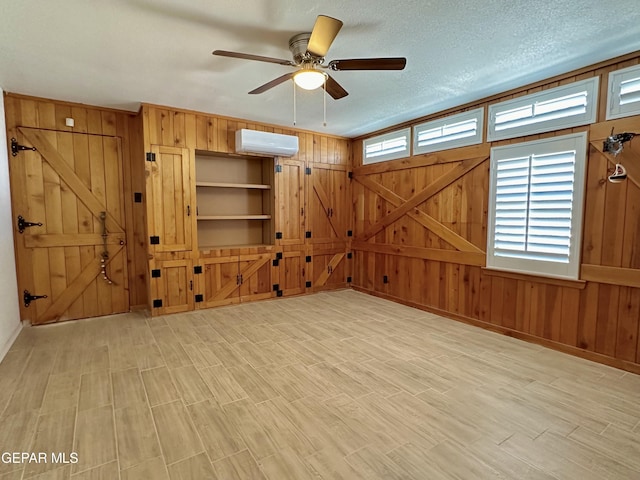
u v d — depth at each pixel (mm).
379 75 3025
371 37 2398
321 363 2879
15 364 2828
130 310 4305
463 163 3885
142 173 4160
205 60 2736
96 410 2188
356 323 3922
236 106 3959
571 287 3039
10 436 1932
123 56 2656
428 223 4332
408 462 1747
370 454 1805
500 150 3500
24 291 3668
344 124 4746
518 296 3445
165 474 1666
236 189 5051
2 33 2289
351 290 5613
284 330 3672
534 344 3307
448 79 3129
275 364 2855
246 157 4918
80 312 3992
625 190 2697
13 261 3480
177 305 4242
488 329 3717
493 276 3656
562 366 2834
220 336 3484
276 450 1833
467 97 3621
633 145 2635
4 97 3449
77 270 3955
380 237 5121
